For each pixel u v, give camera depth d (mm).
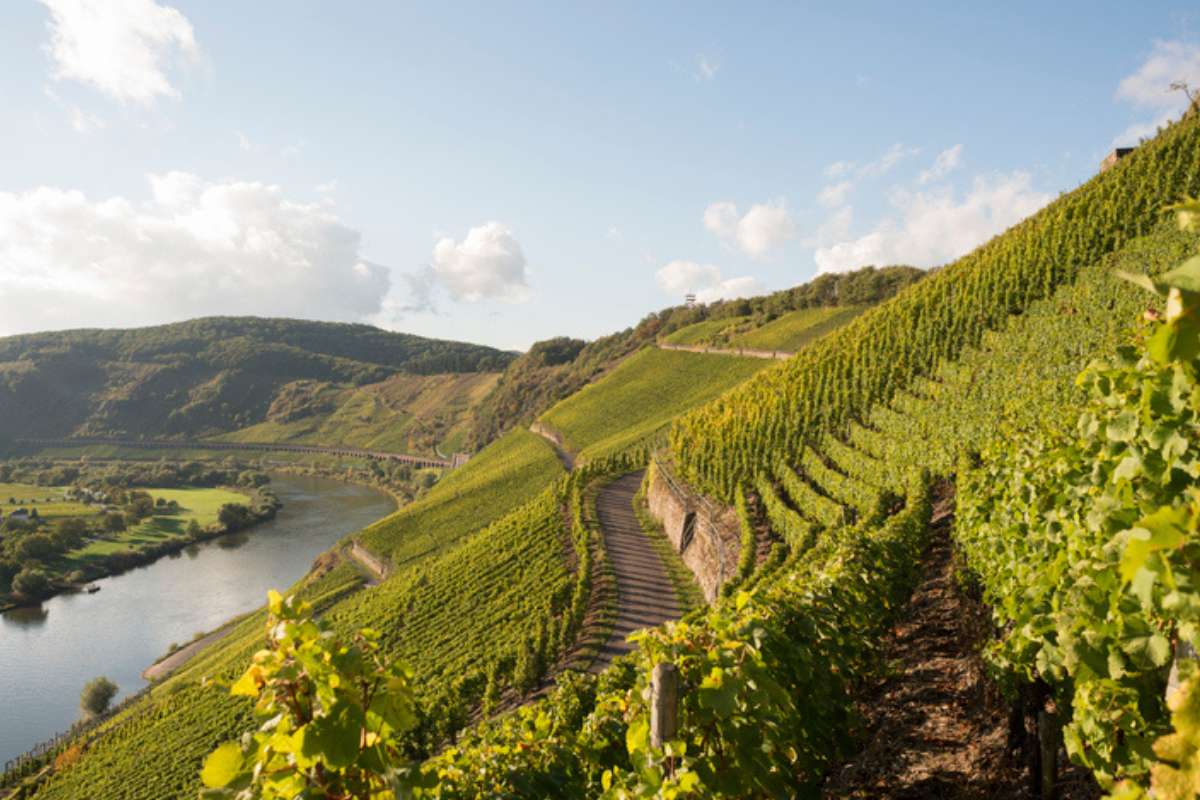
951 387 35000
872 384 40812
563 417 104812
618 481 63375
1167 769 2045
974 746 7113
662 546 44594
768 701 5043
